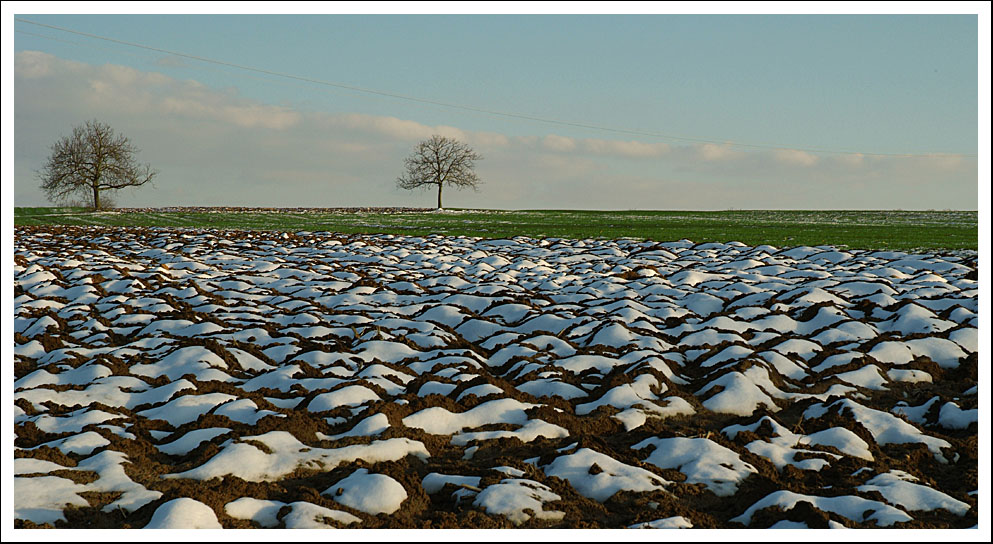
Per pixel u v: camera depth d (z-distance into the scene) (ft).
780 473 33.78
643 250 123.65
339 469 33.22
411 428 37.70
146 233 163.43
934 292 71.36
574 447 35.01
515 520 28.86
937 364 50.01
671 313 67.67
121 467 32.55
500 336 60.34
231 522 27.73
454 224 227.81
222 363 50.39
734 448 35.22
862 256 108.88
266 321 65.77
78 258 104.06
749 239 158.92
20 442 36.42
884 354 50.98
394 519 28.89
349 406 41.04
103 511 29.27
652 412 41.73
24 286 80.59
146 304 71.15
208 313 68.28
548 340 57.47
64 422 39.22
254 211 319.88
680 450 34.76
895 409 43.24
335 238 150.92
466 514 28.96
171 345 54.80
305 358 51.93
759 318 63.57
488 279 89.20
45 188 331.98
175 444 36.55
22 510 28.45
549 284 85.81
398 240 147.54
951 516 29.43
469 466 34.14
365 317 66.64
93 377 47.09
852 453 35.76
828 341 56.39
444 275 92.48
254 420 39.17
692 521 29.07
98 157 328.90
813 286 75.36
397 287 84.69
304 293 80.07
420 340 59.06
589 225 216.95
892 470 33.65
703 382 46.52
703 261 105.19
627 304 69.05
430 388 44.65
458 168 394.73
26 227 180.65
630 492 30.91
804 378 47.96
